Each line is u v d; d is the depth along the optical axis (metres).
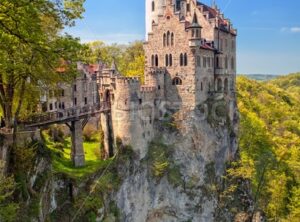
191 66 83.25
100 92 85.88
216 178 90.00
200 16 93.06
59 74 43.16
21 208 43.34
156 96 84.44
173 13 84.19
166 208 81.94
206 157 88.19
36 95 48.47
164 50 86.25
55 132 80.88
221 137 91.94
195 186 84.25
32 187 47.84
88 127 91.81
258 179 103.69
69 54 39.31
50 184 52.72
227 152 94.88
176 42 84.31
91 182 65.50
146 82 85.88
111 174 71.31
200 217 84.19
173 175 82.44
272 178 103.12
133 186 75.94
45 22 40.59
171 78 85.69
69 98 96.25
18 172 44.78
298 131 159.12
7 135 44.66
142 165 79.38
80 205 61.34
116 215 69.25
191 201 83.31
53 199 55.81
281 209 97.19
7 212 37.16
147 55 88.62
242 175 93.00
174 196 82.19
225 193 90.00
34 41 34.78
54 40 39.81
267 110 170.12
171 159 83.44
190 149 84.62
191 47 82.38
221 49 94.94
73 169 66.38
